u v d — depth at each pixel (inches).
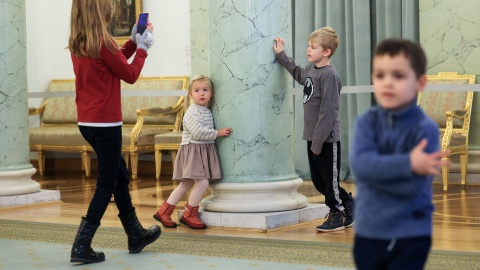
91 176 417.4
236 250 191.9
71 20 182.4
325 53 212.8
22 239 215.3
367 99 369.1
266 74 225.1
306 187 343.3
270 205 224.7
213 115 230.2
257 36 223.6
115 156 183.0
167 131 415.8
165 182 379.9
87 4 179.6
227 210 225.0
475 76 346.9
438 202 285.9
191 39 411.5
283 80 229.0
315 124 215.3
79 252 178.7
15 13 291.9
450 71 353.1
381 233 89.8
